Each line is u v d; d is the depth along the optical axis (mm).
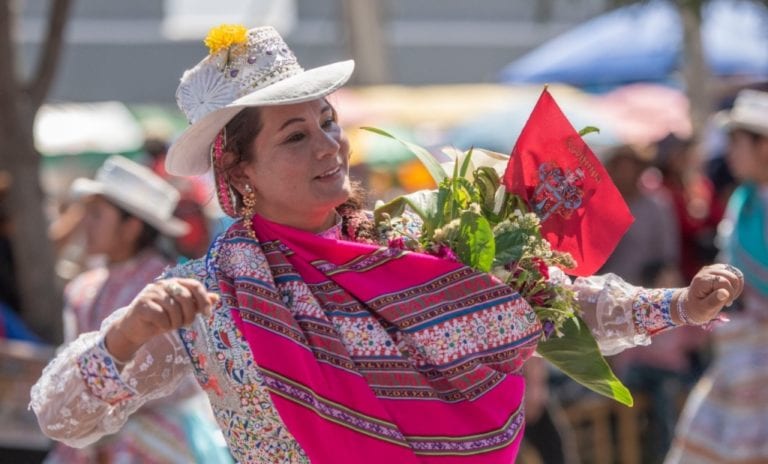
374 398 5852
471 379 6000
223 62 6098
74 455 11570
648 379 16391
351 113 28484
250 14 50531
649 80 29469
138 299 5395
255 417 5953
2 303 14438
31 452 13383
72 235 16609
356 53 34219
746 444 13914
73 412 5770
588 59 29688
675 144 20281
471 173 6648
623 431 16125
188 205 15781
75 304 11367
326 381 5840
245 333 5875
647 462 16266
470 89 33438
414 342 6008
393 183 25016
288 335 5852
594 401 15914
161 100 49438
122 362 5672
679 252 19797
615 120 27531
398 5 51250
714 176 22266
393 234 6398
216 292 6023
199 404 11578
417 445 5879
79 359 5719
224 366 5941
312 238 6074
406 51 51312
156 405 11234
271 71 6113
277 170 6039
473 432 5934
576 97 28609
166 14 50000
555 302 6352
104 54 49000
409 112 28875
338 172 6117
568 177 6504
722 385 14086
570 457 14188
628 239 18047
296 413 5777
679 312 6406
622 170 18172
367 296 5992
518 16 51781
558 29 51719
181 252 15086
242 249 6082
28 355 13414
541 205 6543
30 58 45375
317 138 6055
